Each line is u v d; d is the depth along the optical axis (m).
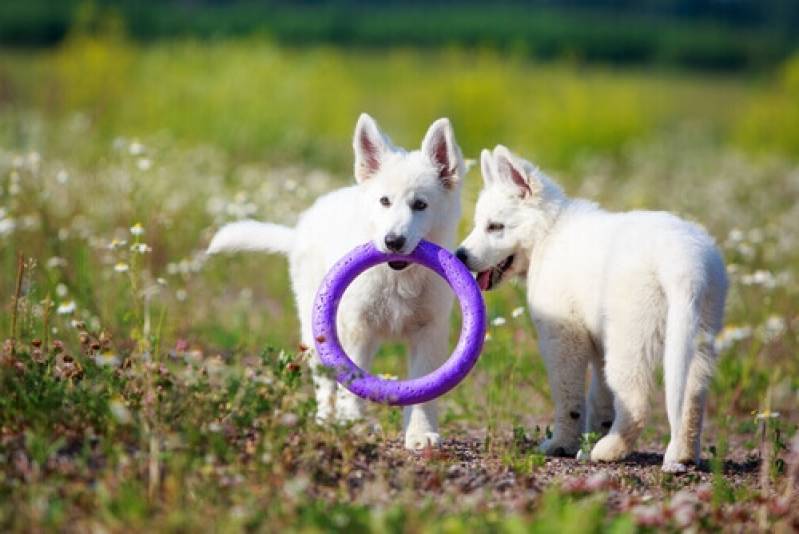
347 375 7.75
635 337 7.70
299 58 30.95
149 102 26.12
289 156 24.97
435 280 8.50
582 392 8.44
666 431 9.57
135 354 7.39
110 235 13.53
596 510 5.89
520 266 9.03
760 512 6.38
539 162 27.06
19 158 12.87
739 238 12.04
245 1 62.28
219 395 7.16
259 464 6.46
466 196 13.04
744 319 11.33
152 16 46.72
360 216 8.66
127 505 5.79
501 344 10.05
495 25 54.47
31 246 11.94
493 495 6.76
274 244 9.48
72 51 28.16
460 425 9.41
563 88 31.47
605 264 7.93
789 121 30.70
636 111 30.45
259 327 11.88
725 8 80.44
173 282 12.77
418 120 30.02
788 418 9.94
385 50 50.53
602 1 79.31
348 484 6.68
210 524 5.74
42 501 5.84
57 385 7.21
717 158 27.31
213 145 24.42
